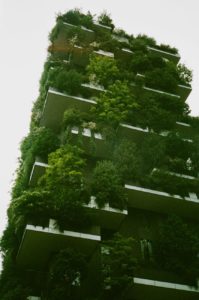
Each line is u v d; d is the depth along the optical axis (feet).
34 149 63.16
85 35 92.07
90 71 82.23
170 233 57.82
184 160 68.18
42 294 47.34
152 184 62.08
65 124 68.64
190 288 51.75
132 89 84.89
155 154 67.05
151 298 52.26
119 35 106.11
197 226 64.64
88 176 65.77
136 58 93.25
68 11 98.53
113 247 50.47
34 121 78.54
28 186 62.13
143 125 72.59
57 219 49.88
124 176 61.52
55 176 55.21
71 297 43.11
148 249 59.16
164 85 87.71
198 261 55.16
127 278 46.96
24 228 50.26
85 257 46.16
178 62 107.76
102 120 70.38
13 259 53.26
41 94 81.66
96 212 54.34
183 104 83.66
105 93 76.28
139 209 64.23
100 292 46.98
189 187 63.82
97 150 68.18
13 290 47.29
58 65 83.71
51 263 47.57
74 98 72.90
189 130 78.59
